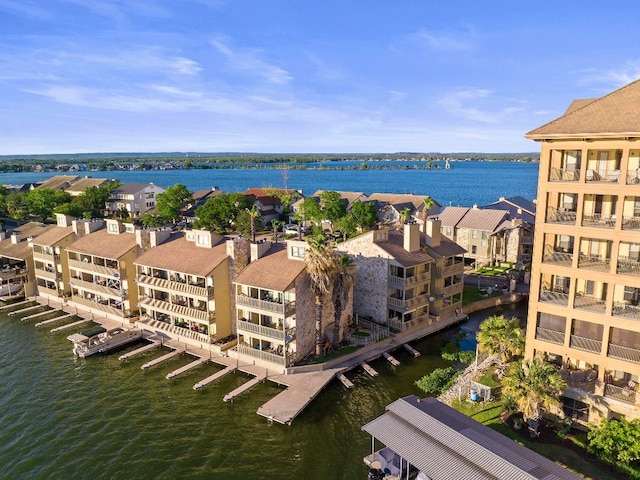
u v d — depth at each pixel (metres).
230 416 39.72
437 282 57.91
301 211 120.69
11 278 70.56
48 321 60.12
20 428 38.34
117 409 41.06
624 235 31.86
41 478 32.56
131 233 64.19
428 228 58.47
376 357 49.69
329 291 46.38
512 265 81.81
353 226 100.00
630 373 33.12
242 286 50.44
